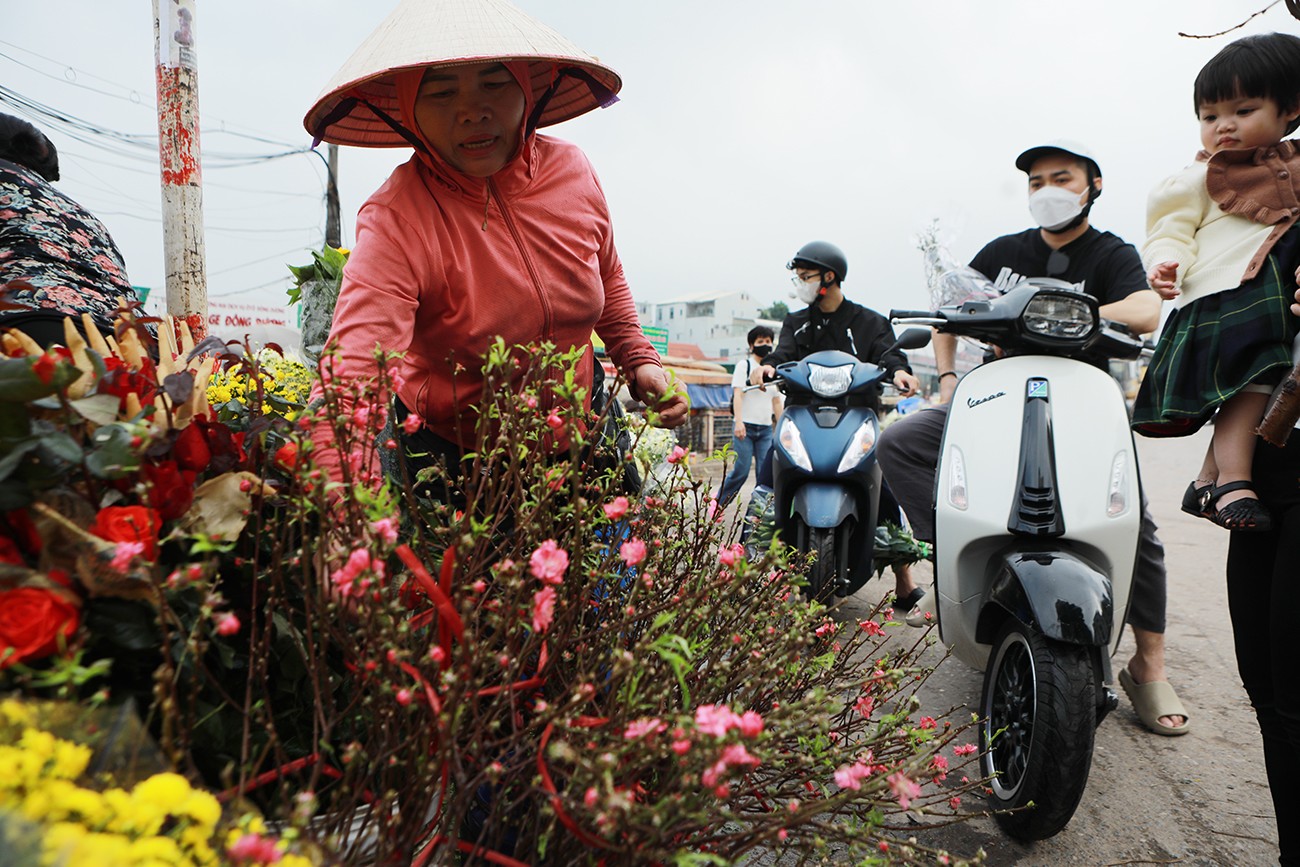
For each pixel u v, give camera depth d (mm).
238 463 1290
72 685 914
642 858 1049
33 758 822
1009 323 2723
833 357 4055
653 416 1646
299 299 3508
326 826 1069
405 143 2102
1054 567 2254
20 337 1149
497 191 1921
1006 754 2469
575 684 1287
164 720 963
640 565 1398
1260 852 2316
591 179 2131
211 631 1098
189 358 1396
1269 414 1899
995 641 2582
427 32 1712
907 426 3295
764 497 4711
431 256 1831
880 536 4195
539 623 1074
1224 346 2096
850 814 1449
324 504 1155
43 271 1869
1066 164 3180
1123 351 2811
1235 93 2139
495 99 1799
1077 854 2291
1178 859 2275
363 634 1163
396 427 1406
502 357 1399
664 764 1284
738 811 1381
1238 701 3373
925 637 2043
